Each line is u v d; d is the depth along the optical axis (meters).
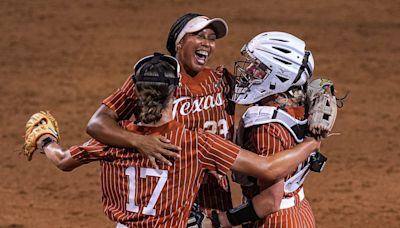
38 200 37.25
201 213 19.50
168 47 21.02
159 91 17.42
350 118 51.84
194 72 20.81
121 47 70.88
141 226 17.95
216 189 21.05
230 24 80.31
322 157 20.67
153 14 84.81
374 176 40.78
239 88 20.41
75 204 36.78
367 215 35.47
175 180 17.70
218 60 66.44
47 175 40.78
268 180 18.30
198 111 20.48
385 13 86.00
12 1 89.31
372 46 72.25
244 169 17.89
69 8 86.56
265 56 19.80
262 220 20.08
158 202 17.77
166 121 17.81
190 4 90.56
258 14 85.44
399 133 48.75
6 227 33.78
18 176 40.62
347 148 45.59
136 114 20.28
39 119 20.48
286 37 20.14
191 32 20.34
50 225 34.16
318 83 20.05
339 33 77.00
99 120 18.73
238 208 19.38
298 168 20.05
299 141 19.58
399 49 71.25
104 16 83.19
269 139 19.17
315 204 36.75
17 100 55.62
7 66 64.69
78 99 56.09
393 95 57.62
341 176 40.69
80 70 63.69
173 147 17.48
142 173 17.81
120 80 61.16
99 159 18.53
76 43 72.19
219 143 17.83
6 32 76.00
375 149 45.50
